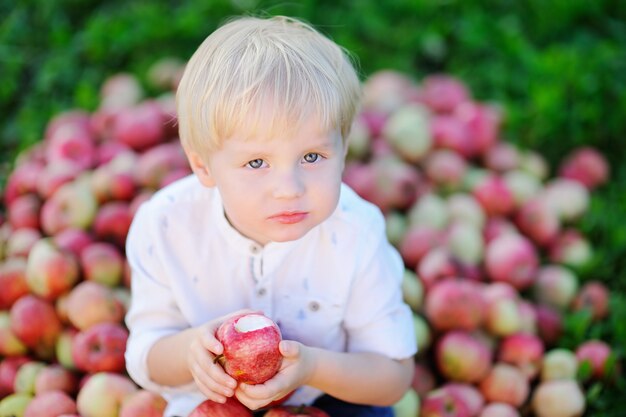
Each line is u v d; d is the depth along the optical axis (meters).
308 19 3.67
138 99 3.35
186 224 1.92
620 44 3.68
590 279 2.87
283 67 1.64
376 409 2.07
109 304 2.42
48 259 2.46
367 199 2.92
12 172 3.08
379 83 3.42
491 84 3.56
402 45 3.68
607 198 3.24
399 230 2.89
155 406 2.06
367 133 3.14
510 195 3.04
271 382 1.69
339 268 1.90
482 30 3.66
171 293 1.96
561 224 3.12
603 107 3.41
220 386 1.68
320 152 1.66
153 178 2.82
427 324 2.57
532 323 2.60
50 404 2.15
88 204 2.75
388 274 1.95
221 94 1.62
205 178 1.81
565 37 3.78
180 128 1.80
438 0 3.78
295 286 1.92
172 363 1.86
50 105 3.40
